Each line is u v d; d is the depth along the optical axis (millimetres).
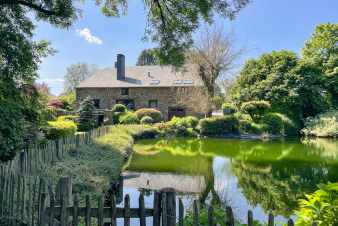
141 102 35625
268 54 34188
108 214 3914
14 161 6332
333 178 11391
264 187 10234
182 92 32906
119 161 11547
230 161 15367
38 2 8352
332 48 35406
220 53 30469
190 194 9453
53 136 11766
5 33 8039
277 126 28938
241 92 32938
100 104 36344
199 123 28188
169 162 14961
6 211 4797
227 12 7707
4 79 8273
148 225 5215
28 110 9273
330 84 33094
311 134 29203
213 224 3561
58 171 7727
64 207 3980
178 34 8227
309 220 3248
